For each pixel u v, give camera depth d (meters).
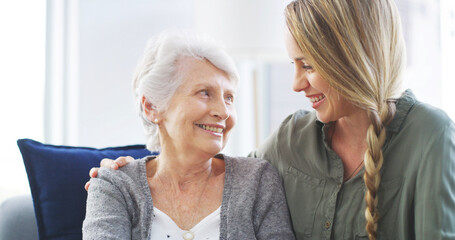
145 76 1.35
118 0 2.99
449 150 1.14
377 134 1.19
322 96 1.26
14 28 2.53
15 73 2.52
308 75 1.25
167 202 1.35
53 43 2.74
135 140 2.97
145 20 3.02
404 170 1.19
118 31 2.99
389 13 1.21
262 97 3.25
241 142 3.17
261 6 2.47
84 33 2.93
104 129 2.96
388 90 1.23
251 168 1.41
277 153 1.45
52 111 2.72
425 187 1.12
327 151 1.34
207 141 1.30
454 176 1.13
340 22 1.17
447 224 1.09
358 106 1.19
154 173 1.43
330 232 1.27
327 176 1.31
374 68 1.19
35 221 1.57
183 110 1.30
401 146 1.21
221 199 1.36
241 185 1.36
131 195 1.35
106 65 2.96
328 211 1.28
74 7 2.86
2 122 2.45
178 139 1.32
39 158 1.54
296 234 1.34
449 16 2.33
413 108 1.24
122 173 1.39
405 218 1.17
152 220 1.30
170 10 3.05
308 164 1.36
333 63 1.18
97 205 1.31
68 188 1.52
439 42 2.42
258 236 1.31
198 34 1.39
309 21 1.19
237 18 2.47
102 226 1.25
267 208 1.34
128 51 2.99
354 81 1.18
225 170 1.41
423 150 1.16
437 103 2.42
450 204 1.11
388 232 1.20
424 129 1.18
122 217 1.30
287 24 1.26
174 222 1.31
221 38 2.50
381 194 1.21
